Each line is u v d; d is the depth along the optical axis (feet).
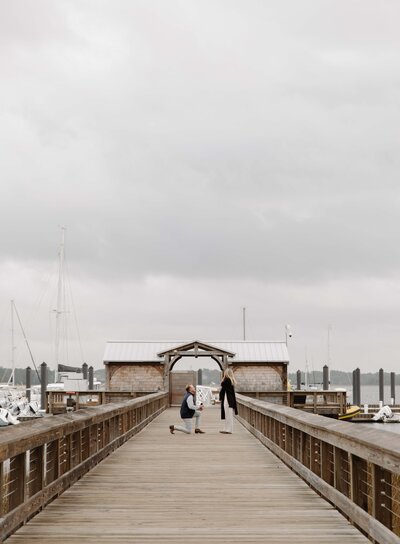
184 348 147.74
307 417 33.35
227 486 33.94
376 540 20.99
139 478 36.58
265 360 157.99
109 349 159.43
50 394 152.66
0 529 21.22
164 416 104.06
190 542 22.30
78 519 25.82
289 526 24.63
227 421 68.74
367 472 23.02
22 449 23.38
